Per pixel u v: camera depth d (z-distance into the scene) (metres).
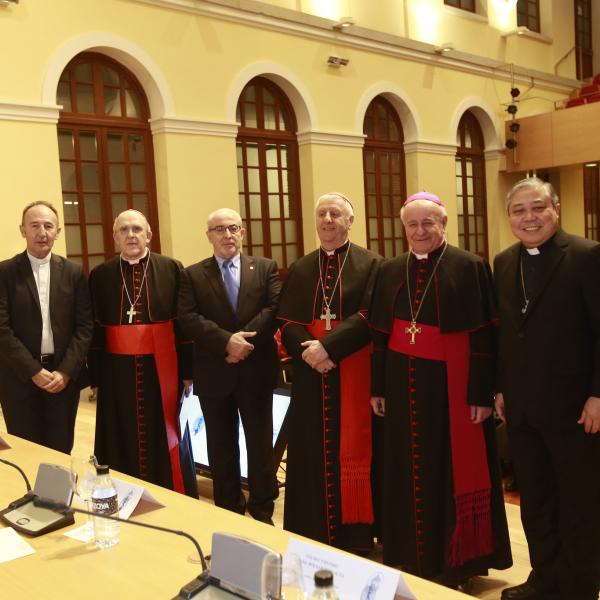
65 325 3.59
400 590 1.45
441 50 11.07
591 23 15.05
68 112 7.26
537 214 2.53
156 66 7.68
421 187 11.10
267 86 9.18
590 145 11.66
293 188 9.57
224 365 3.54
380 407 3.03
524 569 3.11
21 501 2.02
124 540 1.81
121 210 7.74
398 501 2.93
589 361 2.50
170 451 3.70
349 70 9.89
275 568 1.38
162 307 3.68
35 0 6.72
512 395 2.63
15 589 1.56
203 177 8.16
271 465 3.73
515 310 2.63
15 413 3.54
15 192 6.66
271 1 9.05
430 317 2.86
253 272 3.63
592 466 2.52
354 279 3.21
